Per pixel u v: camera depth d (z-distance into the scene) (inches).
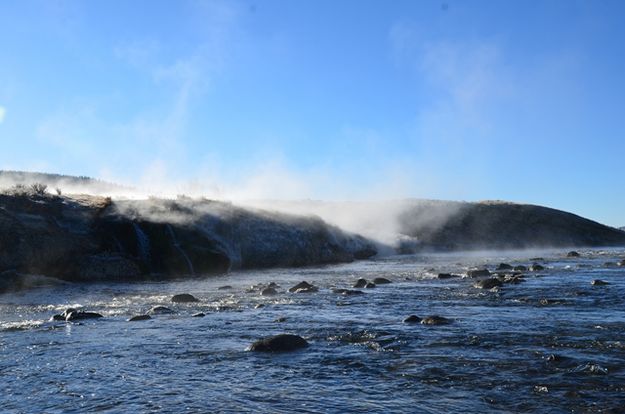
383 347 410.6
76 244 1135.0
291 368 351.3
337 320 547.5
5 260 980.6
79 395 297.3
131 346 425.7
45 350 413.4
